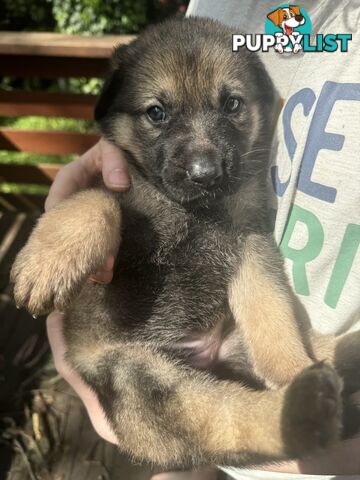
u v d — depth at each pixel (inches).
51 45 18.8
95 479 13.0
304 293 7.8
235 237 9.5
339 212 6.9
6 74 20.0
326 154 7.1
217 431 7.8
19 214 22.5
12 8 41.9
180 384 8.4
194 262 9.5
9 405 14.7
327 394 6.6
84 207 8.3
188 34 9.9
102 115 10.5
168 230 9.5
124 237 9.2
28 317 17.3
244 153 9.5
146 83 9.7
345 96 6.9
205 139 9.0
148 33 10.4
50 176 23.1
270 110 9.4
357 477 6.3
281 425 7.0
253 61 9.7
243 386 8.3
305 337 8.4
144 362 8.9
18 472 13.2
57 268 7.6
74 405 14.7
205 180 8.6
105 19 38.4
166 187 9.2
